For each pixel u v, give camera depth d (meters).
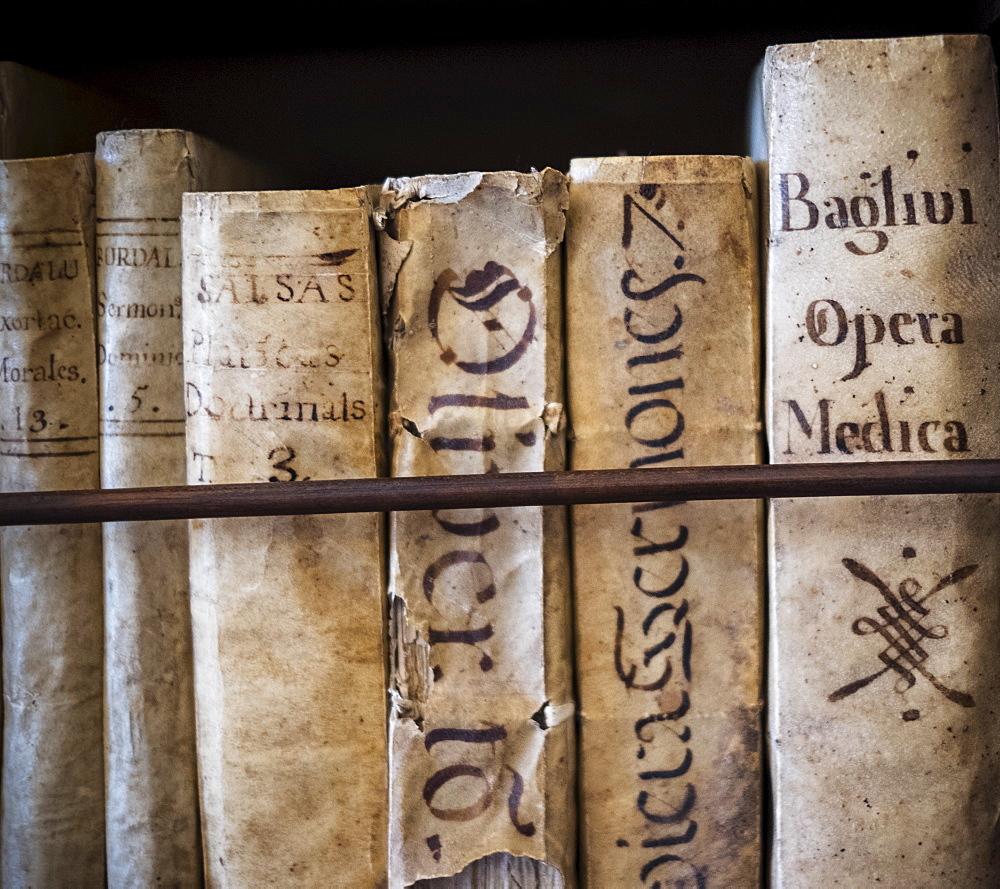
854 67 0.59
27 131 0.69
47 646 0.67
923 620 0.59
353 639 0.61
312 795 0.61
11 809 0.67
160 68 0.77
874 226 0.59
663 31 0.74
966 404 0.59
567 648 0.61
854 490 0.56
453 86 0.79
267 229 0.60
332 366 0.60
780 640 0.60
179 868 0.67
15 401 0.66
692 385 0.61
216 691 0.61
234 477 0.60
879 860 0.60
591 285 0.60
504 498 0.56
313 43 0.74
